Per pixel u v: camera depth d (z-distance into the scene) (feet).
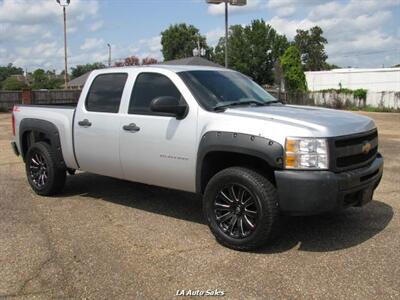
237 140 15.30
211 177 17.01
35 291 12.96
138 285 13.23
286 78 131.23
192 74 18.16
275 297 12.45
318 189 14.32
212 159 16.69
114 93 19.71
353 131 15.52
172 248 15.92
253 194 15.06
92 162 20.58
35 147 22.80
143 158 18.34
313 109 18.17
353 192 15.19
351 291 12.71
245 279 13.51
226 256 15.19
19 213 20.12
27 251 15.76
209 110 16.65
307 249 15.67
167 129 17.40
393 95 112.98
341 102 120.57
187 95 17.21
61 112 21.88
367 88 142.61
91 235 17.28
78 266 14.52
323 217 19.01
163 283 13.33
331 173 14.51
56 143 22.02
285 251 15.53
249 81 20.47
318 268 14.19
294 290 12.82
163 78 18.20
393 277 13.51
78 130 20.80
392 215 19.31
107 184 25.21
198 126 16.58
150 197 22.56
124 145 18.90
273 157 14.61
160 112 16.94
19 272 14.16
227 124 15.75
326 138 14.52
